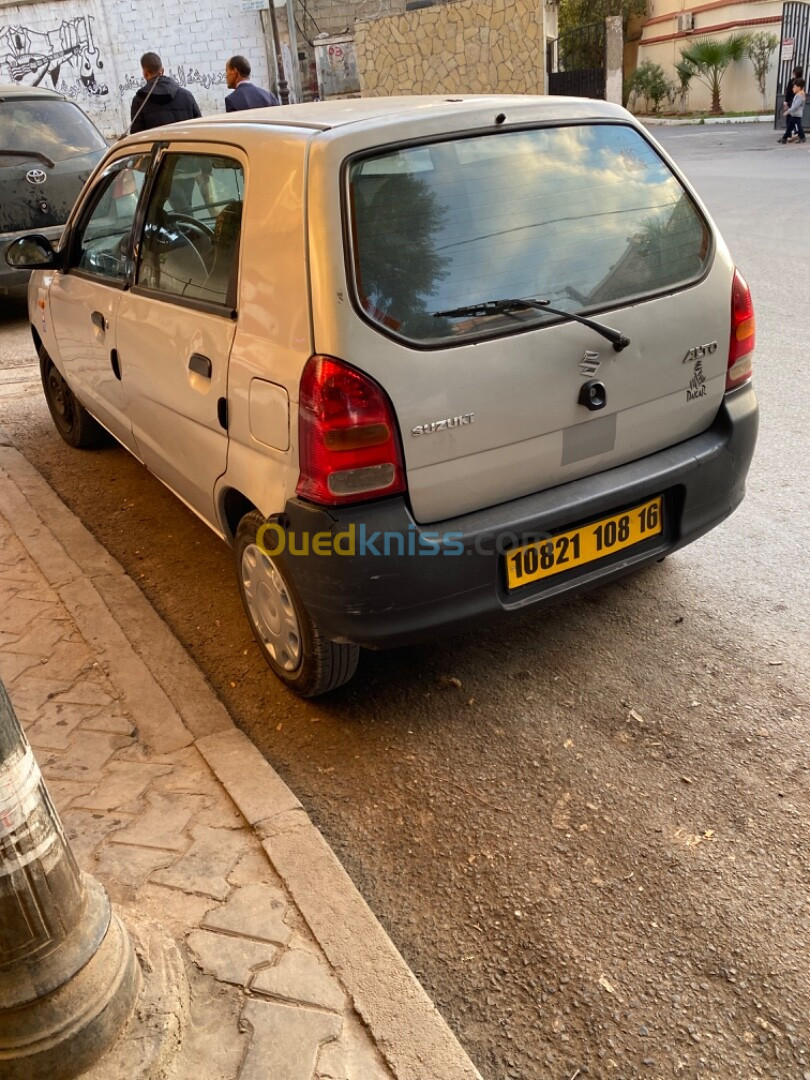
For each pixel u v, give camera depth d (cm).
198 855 249
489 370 265
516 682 326
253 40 1955
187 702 314
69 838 256
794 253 927
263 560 305
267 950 220
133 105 1009
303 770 290
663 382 304
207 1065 195
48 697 319
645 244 302
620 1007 211
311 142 265
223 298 305
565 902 238
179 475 371
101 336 421
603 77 2600
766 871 244
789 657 330
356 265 252
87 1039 184
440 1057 196
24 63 1995
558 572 296
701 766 282
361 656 346
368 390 250
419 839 261
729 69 3036
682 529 320
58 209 857
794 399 567
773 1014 207
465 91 1869
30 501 479
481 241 271
